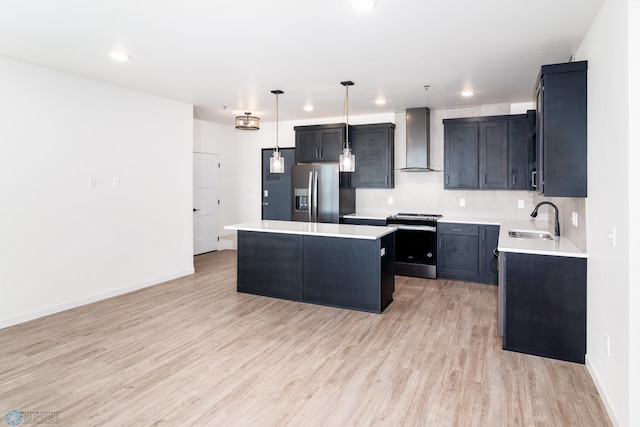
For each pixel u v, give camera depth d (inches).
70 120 159.8
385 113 244.2
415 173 238.7
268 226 179.6
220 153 296.4
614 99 85.6
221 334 134.5
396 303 169.3
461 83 171.6
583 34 115.5
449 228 209.5
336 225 183.2
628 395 75.9
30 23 109.0
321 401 93.1
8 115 140.3
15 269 143.4
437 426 83.5
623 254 79.5
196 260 263.7
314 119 268.4
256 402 92.7
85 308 162.1
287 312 157.2
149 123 194.9
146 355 118.0
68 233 160.4
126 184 184.2
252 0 95.3
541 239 143.6
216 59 139.6
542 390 97.7
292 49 129.3
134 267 189.3
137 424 83.7
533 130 189.6
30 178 147.2
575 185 111.8
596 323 100.3
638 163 75.2
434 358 115.9
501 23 108.3
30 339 129.7
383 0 95.0
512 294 119.2
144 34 116.9
